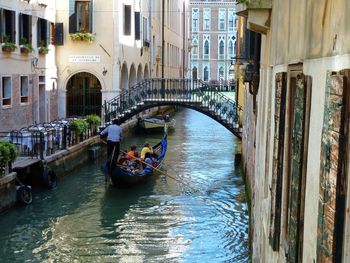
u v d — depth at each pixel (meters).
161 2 39.44
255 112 10.35
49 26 23.47
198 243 11.25
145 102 23.50
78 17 25.36
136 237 11.61
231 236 11.73
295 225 3.81
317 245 3.10
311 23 3.62
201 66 74.75
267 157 6.46
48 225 12.32
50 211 13.39
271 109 6.13
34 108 21.92
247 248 10.94
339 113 2.69
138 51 30.59
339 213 2.69
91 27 25.30
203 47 74.50
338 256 2.71
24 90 21.09
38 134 16.97
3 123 18.92
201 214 13.41
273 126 5.72
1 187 12.37
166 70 42.50
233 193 15.62
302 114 3.70
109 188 15.94
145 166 17.44
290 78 4.66
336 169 2.71
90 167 19.16
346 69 2.63
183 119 39.22
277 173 4.95
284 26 5.08
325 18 3.19
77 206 13.96
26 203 13.59
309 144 3.58
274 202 5.04
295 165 3.92
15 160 13.68
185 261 10.20
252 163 11.30
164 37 40.84
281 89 4.91
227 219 13.01
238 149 22.05
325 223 2.91
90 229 12.14
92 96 26.92
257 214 7.76
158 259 10.33
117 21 25.47
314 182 3.38
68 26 25.19
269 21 6.50
